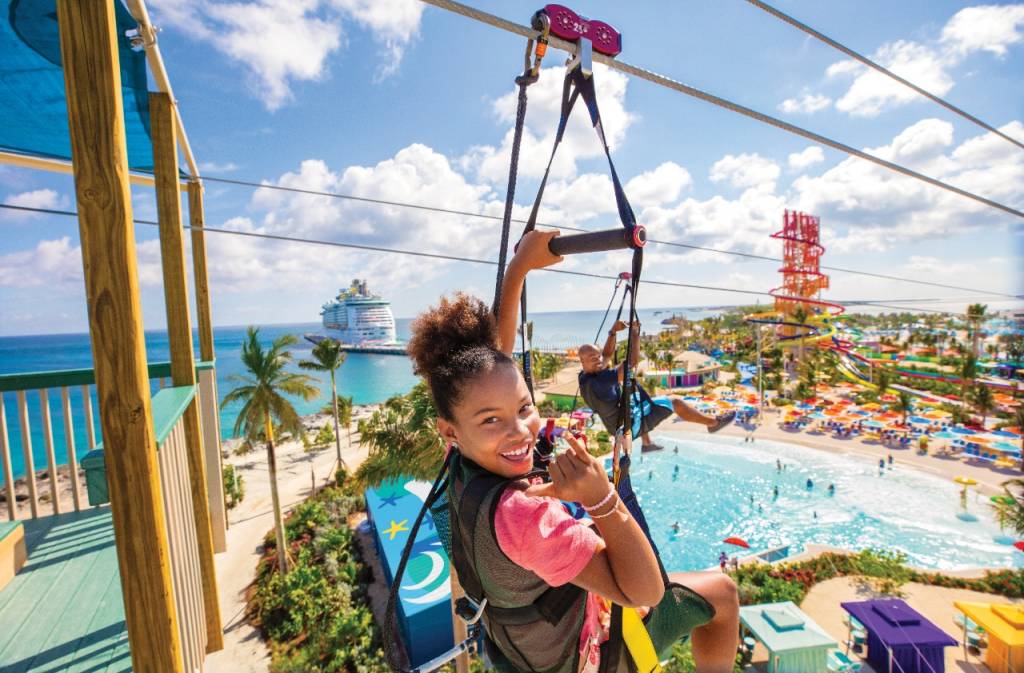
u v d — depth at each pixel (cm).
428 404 1453
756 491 4219
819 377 8669
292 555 2423
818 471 4634
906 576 2609
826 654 1811
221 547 887
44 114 602
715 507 3925
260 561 2414
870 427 5791
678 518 3759
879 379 7156
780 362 9562
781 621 1906
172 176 526
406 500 2555
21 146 689
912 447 5150
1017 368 7788
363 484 1481
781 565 2764
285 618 1912
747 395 7544
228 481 3338
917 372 8519
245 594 2144
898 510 3756
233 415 8875
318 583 2020
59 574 445
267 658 1747
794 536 3416
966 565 2925
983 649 2017
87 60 197
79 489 573
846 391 8062
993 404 5866
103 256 204
